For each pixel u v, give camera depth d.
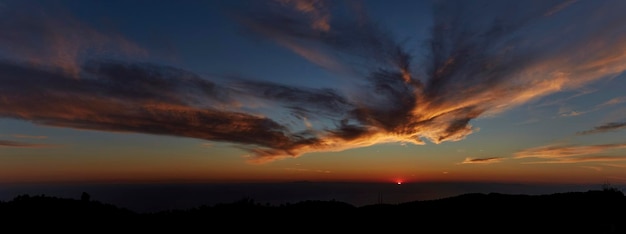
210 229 24.14
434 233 24.31
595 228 23.55
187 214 27.33
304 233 24.16
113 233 22.48
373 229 25.34
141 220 25.58
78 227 22.94
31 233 21.36
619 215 26.06
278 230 24.53
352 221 27.22
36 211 24.86
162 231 23.39
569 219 25.59
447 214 28.64
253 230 24.28
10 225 22.20
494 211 28.67
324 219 27.41
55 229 22.27
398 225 26.23
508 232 23.80
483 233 23.84
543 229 23.94
